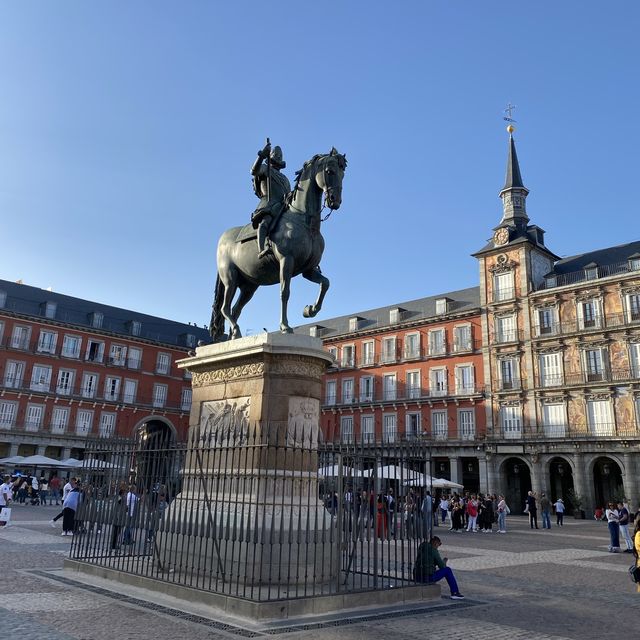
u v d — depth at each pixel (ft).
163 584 23.71
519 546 59.72
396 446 27.43
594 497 122.62
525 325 139.23
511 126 162.20
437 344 158.10
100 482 32.04
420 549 27.58
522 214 153.28
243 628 19.03
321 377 28.04
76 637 17.76
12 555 36.76
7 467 151.43
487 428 140.87
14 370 158.40
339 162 27.99
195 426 29.48
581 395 127.85
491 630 21.04
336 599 22.15
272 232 28.66
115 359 177.47
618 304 126.93
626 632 21.71
